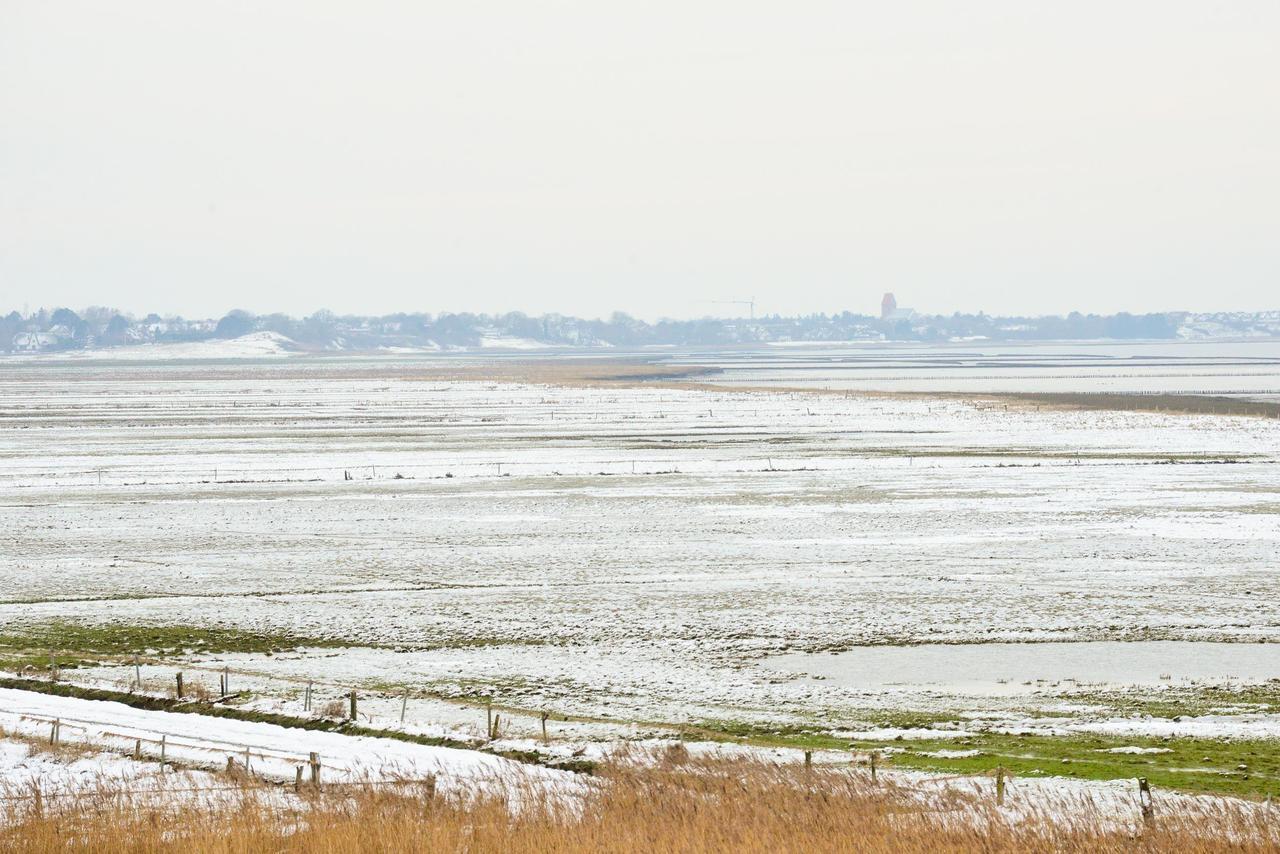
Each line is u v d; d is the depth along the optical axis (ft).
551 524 483.92
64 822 170.09
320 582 381.60
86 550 435.94
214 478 623.36
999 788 180.14
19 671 278.46
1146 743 219.61
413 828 161.48
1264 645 296.92
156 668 283.79
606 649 299.79
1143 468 632.79
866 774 193.98
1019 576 378.94
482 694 261.44
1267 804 171.94
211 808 175.22
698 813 169.07
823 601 348.38
